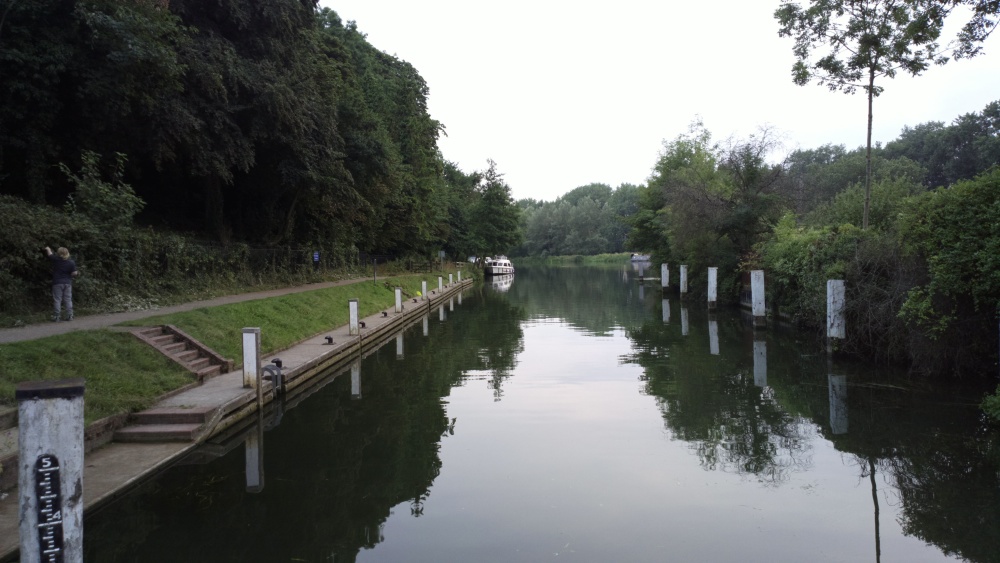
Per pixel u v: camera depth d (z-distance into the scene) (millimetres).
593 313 29047
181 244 19484
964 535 5867
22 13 15672
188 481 7492
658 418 10250
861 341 14969
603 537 5910
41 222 14328
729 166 28766
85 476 7180
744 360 15680
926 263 12461
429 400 11773
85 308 14453
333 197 27953
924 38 12836
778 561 5402
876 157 50656
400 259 47406
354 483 7465
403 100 47438
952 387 11789
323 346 15773
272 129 22234
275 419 10461
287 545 5863
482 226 69312
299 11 24984
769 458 8164
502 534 6000
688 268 35125
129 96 16953
